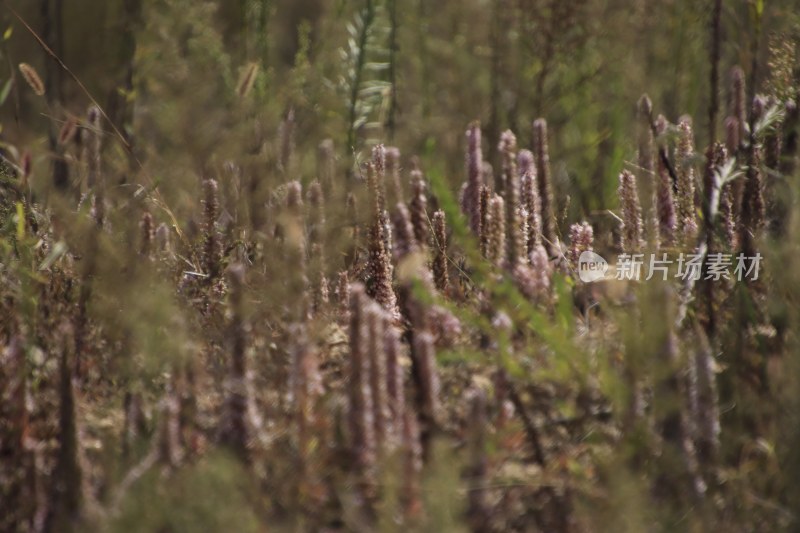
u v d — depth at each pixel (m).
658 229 6.46
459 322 5.76
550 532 4.68
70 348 5.59
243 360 4.82
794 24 7.09
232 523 4.31
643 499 4.62
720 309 6.02
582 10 10.49
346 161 8.19
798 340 5.29
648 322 5.00
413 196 6.20
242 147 8.10
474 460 4.69
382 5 10.47
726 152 7.06
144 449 4.98
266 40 10.00
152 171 8.46
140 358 5.42
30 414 5.33
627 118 10.21
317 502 4.70
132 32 9.73
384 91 10.10
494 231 5.97
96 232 6.16
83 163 8.05
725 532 4.69
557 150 10.39
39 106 10.17
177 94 9.26
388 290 6.11
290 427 4.98
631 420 4.94
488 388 5.41
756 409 5.21
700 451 4.95
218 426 5.02
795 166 6.88
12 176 7.79
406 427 4.64
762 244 6.11
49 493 4.76
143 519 4.39
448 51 12.34
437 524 4.29
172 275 6.50
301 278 5.51
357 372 4.71
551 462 4.97
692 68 9.90
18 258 6.62
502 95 11.55
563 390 5.41
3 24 12.19
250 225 7.21
